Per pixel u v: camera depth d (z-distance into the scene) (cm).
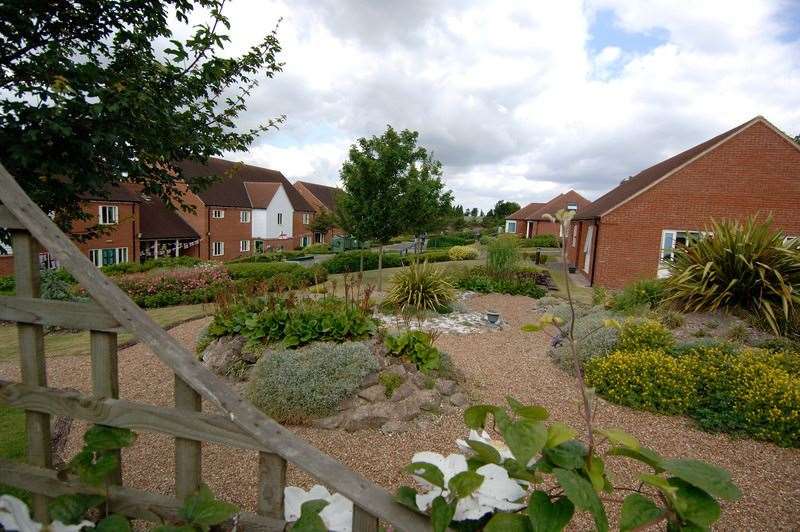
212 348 522
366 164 1224
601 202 2052
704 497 94
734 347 530
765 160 1284
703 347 520
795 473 333
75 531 112
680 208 1348
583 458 108
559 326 124
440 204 1465
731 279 682
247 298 577
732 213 1323
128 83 252
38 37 239
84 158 246
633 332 565
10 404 122
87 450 113
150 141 273
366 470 325
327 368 421
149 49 289
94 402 117
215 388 111
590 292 1316
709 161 1316
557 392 489
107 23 264
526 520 98
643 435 393
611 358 502
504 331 814
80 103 229
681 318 668
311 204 4634
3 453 278
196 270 1366
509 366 587
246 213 3341
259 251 3453
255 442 110
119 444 115
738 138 1292
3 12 220
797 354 502
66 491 120
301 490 127
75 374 546
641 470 327
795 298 619
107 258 2184
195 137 316
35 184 246
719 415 406
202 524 106
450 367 491
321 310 532
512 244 1448
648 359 484
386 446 361
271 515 115
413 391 424
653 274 1375
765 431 381
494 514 102
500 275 1355
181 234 2691
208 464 323
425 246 3594
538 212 3938
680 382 447
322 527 106
